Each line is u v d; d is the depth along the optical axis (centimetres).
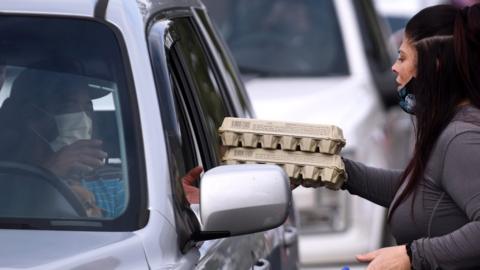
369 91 1722
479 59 751
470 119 741
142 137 693
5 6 742
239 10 1811
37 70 723
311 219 1498
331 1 1820
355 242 1508
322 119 1584
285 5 1816
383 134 1694
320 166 802
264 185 675
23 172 689
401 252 739
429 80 754
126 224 660
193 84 838
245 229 677
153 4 805
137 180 679
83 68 721
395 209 770
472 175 730
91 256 617
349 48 1770
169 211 670
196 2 998
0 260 602
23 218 664
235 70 1059
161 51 746
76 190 680
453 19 758
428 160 750
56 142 701
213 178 674
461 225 751
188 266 655
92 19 736
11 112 712
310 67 1750
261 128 805
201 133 826
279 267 936
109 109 706
